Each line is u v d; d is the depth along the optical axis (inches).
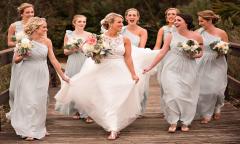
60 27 1182.9
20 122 367.9
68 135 381.4
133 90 372.5
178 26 381.7
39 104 369.1
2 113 458.0
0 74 548.7
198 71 419.5
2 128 409.1
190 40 371.6
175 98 378.3
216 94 418.3
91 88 373.7
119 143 353.7
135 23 436.8
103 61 374.9
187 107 385.4
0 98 413.7
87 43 367.2
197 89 388.8
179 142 355.3
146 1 1268.5
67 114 434.3
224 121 429.7
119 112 370.6
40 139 368.2
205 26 421.4
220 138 366.9
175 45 380.8
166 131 391.5
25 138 369.7
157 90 649.0
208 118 421.1
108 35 374.3
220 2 776.3
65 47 436.8
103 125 372.2
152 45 1141.7
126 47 375.6
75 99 383.2
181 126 401.4
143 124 420.2
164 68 385.4
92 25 1197.7
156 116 456.8
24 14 411.8
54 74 687.7
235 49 483.5
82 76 376.2
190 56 381.1
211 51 420.5
